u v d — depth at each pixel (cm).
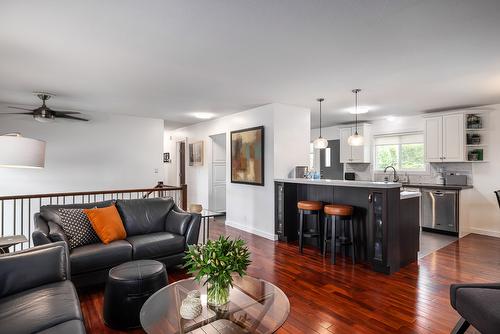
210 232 537
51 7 194
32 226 523
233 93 424
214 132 660
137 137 639
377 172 677
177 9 197
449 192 507
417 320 234
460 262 370
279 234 478
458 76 343
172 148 893
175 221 363
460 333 190
